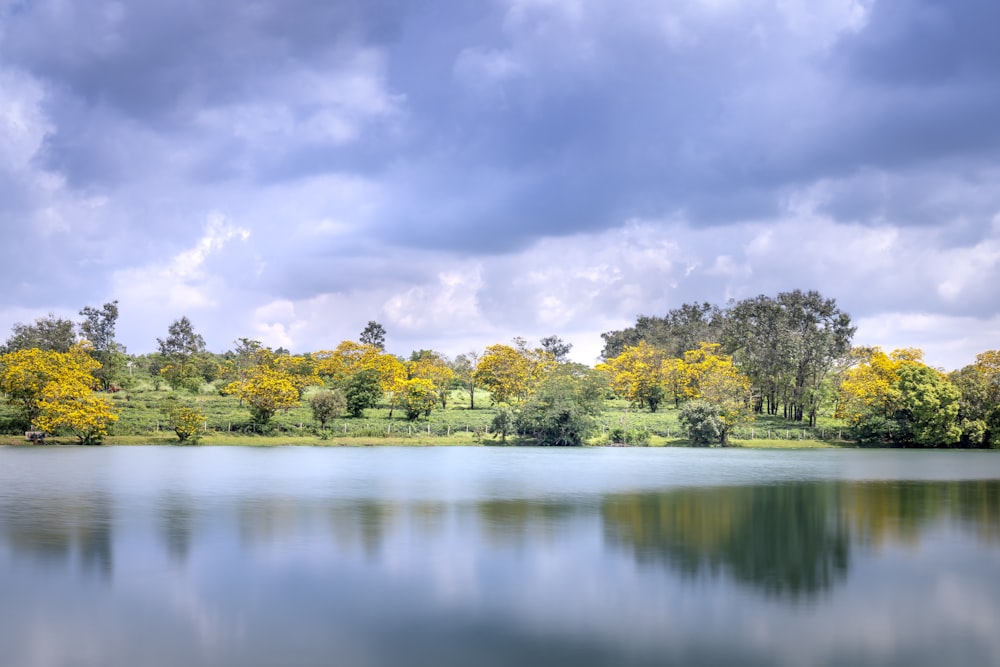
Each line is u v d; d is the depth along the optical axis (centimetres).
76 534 2742
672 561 2412
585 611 1903
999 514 3331
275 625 1789
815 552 2547
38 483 4216
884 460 6825
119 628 1762
